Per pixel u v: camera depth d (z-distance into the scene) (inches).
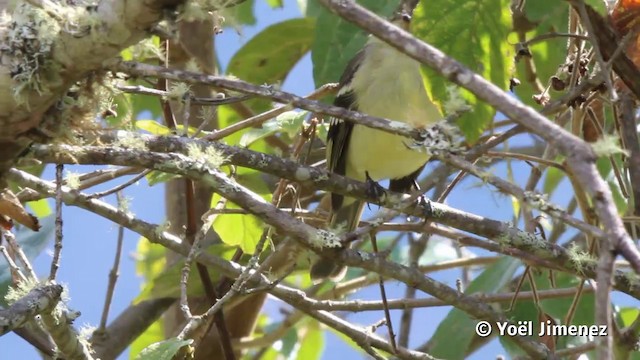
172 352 289.4
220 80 247.9
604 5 262.8
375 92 458.3
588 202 346.0
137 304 473.4
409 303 384.5
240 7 522.9
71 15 238.5
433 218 336.2
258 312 486.3
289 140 538.9
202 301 462.6
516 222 410.0
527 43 316.5
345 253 331.0
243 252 440.5
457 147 246.8
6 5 257.3
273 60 508.7
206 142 315.0
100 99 272.8
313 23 501.0
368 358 519.2
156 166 302.2
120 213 360.2
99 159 294.8
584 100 323.0
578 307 399.5
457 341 383.9
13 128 260.5
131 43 237.5
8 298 289.9
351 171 498.9
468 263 479.5
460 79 192.2
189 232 398.6
